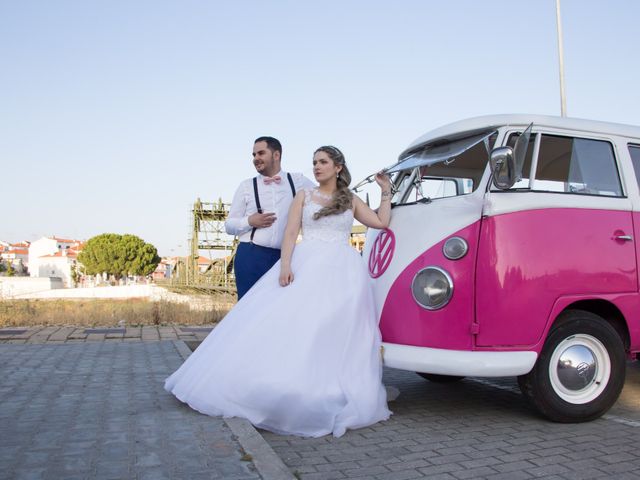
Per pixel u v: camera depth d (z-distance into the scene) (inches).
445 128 197.0
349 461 139.5
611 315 187.3
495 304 166.4
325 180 183.2
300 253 177.6
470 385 241.0
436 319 170.1
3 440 136.9
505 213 170.6
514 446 153.1
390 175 215.3
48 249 4825.3
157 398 184.4
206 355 175.2
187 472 116.1
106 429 146.6
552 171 181.8
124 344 315.3
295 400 156.9
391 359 174.2
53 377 220.4
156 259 3390.7
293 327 164.2
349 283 174.9
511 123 181.2
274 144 201.3
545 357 170.9
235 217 203.9
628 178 192.2
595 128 191.5
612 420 182.1
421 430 168.6
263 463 121.4
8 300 534.6
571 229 176.2
